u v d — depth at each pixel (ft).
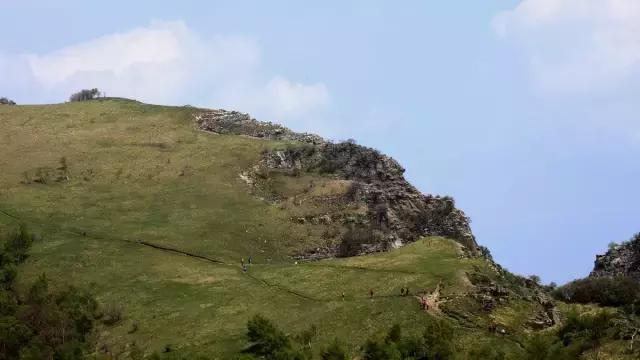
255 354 373.61
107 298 456.04
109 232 542.98
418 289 420.77
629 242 554.87
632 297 477.77
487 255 573.74
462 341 377.91
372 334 383.24
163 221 565.94
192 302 445.78
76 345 404.57
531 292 440.04
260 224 571.28
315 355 366.43
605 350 361.10
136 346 405.18
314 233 565.94
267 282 466.29
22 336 404.16
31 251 507.71
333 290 439.63
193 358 362.94
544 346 359.05
